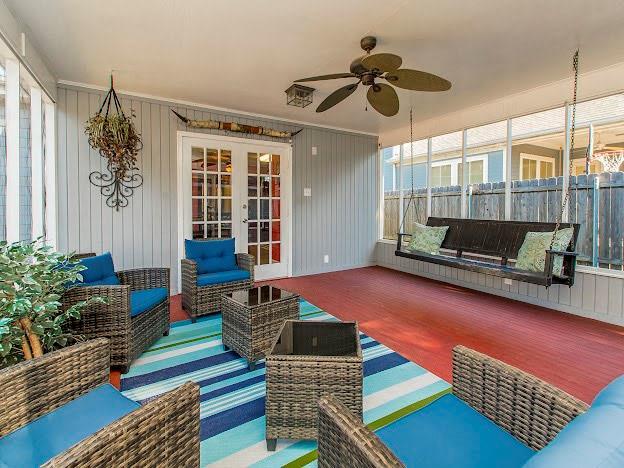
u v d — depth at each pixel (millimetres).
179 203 4277
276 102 4289
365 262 6184
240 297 2613
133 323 2375
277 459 1527
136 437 879
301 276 5363
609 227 3562
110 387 1374
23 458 974
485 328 3117
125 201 3939
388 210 6336
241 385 2137
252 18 2395
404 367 2359
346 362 1543
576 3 2223
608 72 3229
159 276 3062
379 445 766
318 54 2963
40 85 2955
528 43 2779
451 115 4840
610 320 3271
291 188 5215
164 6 2250
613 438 615
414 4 2232
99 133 3207
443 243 4613
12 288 1640
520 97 3973
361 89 3773
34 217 3043
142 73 3371
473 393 1238
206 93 3959
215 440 1642
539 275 3006
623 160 3596
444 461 962
